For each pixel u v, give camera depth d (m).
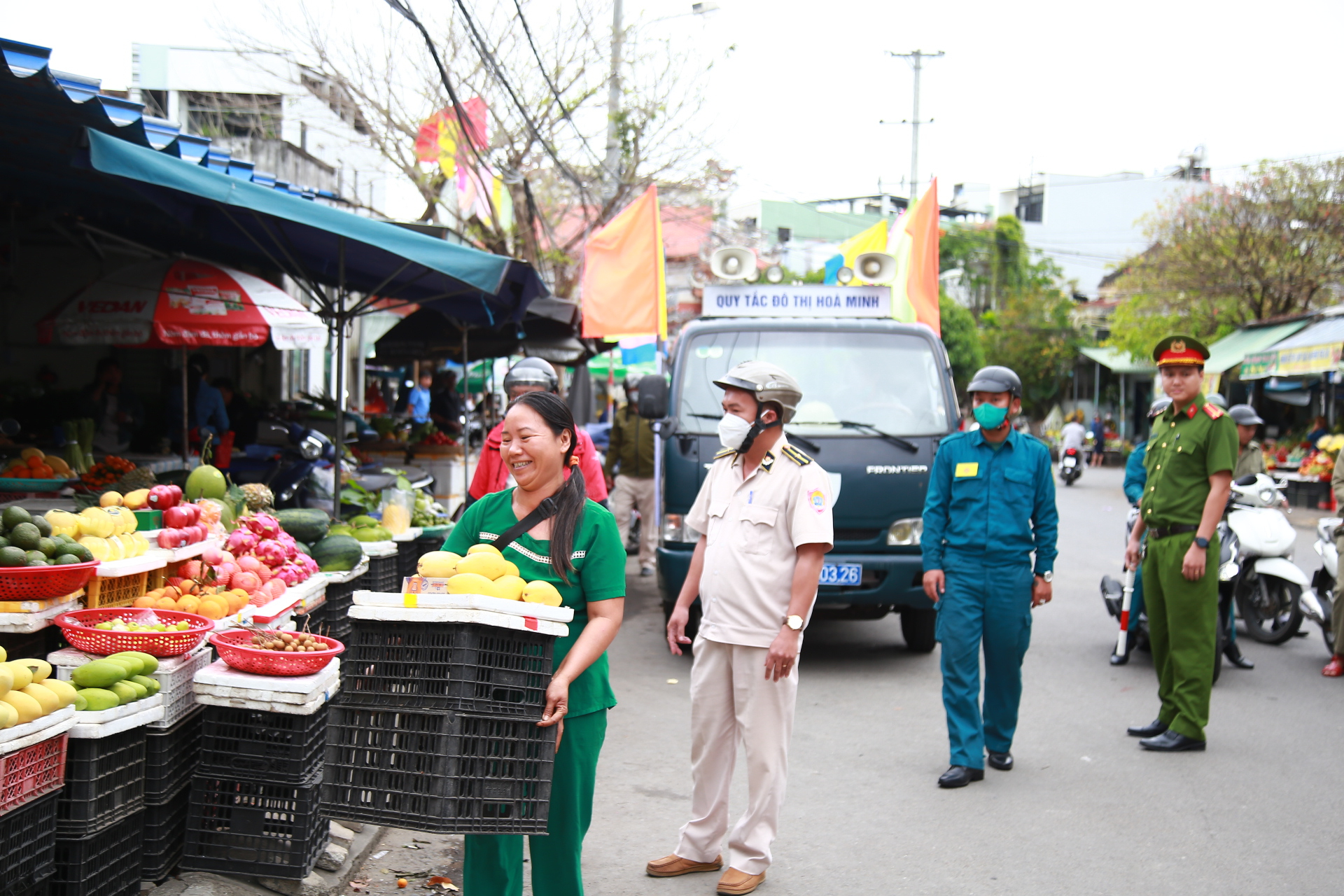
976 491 5.35
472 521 3.31
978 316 43.91
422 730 2.75
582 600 3.19
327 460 8.51
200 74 17.94
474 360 14.98
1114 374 41.34
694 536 7.79
